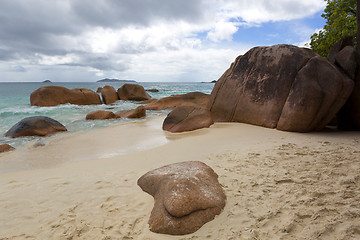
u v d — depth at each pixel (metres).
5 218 3.16
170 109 16.45
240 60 10.77
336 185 3.68
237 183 3.95
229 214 3.08
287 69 8.68
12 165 5.57
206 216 3.00
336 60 8.30
